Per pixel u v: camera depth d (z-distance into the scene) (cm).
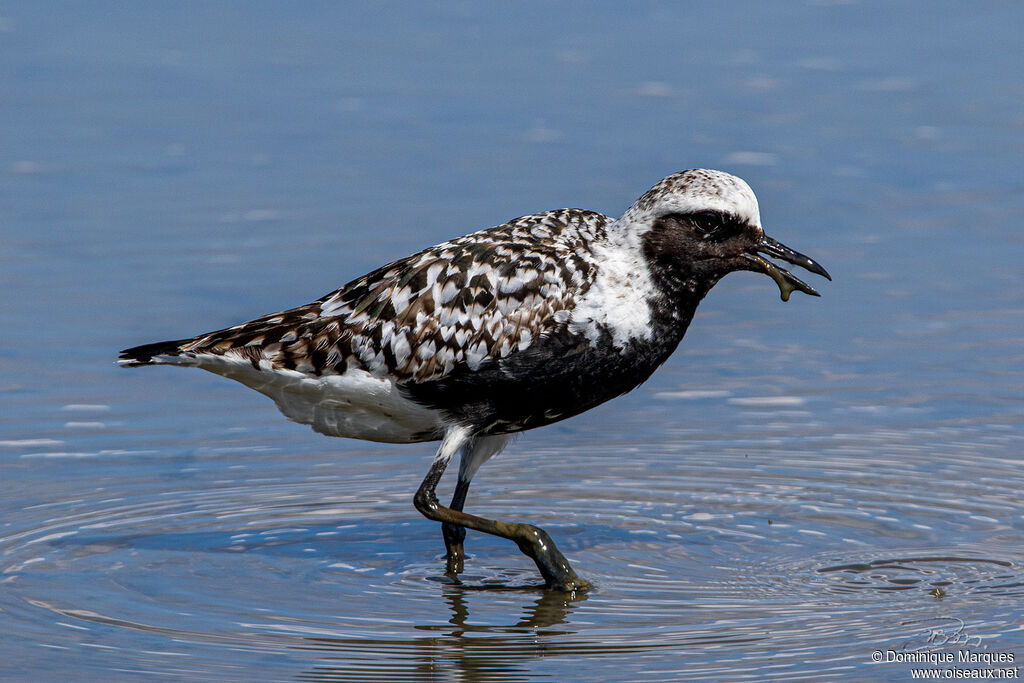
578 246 1044
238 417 1415
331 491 1251
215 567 1088
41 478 1254
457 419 1055
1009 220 1942
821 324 1642
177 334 1596
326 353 1039
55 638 954
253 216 1962
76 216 1962
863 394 1454
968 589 1028
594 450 1340
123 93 2444
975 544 1113
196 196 2039
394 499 1238
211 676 903
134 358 1066
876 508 1191
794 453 1316
